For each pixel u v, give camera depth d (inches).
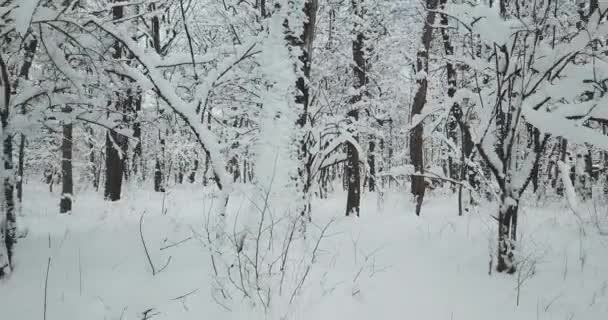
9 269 136.3
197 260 156.7
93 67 180.7
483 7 162.2
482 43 190.1
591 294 135.0
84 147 888.3
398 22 428.8
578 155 492.4
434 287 140.9
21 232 172.1
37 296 121.4
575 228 246.4
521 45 160.9
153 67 164.6
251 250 142.1
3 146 135.7
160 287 130.0
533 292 137.9
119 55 233.5
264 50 176.1
